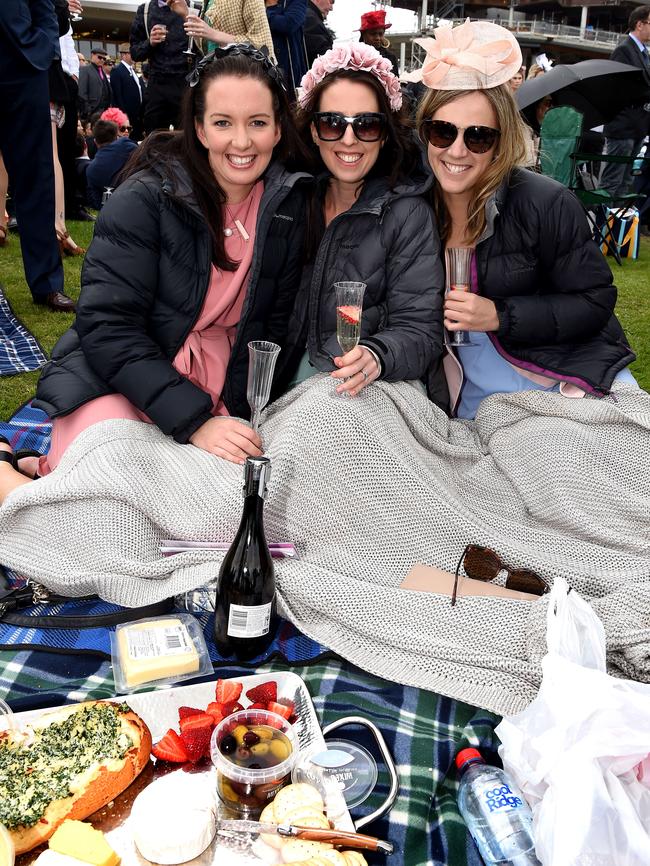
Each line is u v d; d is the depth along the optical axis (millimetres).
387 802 1735
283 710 1869
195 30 5570
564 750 1608
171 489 2463
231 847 1579
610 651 2219
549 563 2428
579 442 2740
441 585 2383
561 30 58344
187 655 2117
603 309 2996
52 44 4750
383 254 2926
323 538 2518
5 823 1513
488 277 3025
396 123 2943
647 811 1615
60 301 5277
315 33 7430
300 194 2922
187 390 2627
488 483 2768
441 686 2127
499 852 1625
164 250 2760
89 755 1644
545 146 8648
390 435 2623
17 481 2711
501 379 3037
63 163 8656
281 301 3002
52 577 2346
